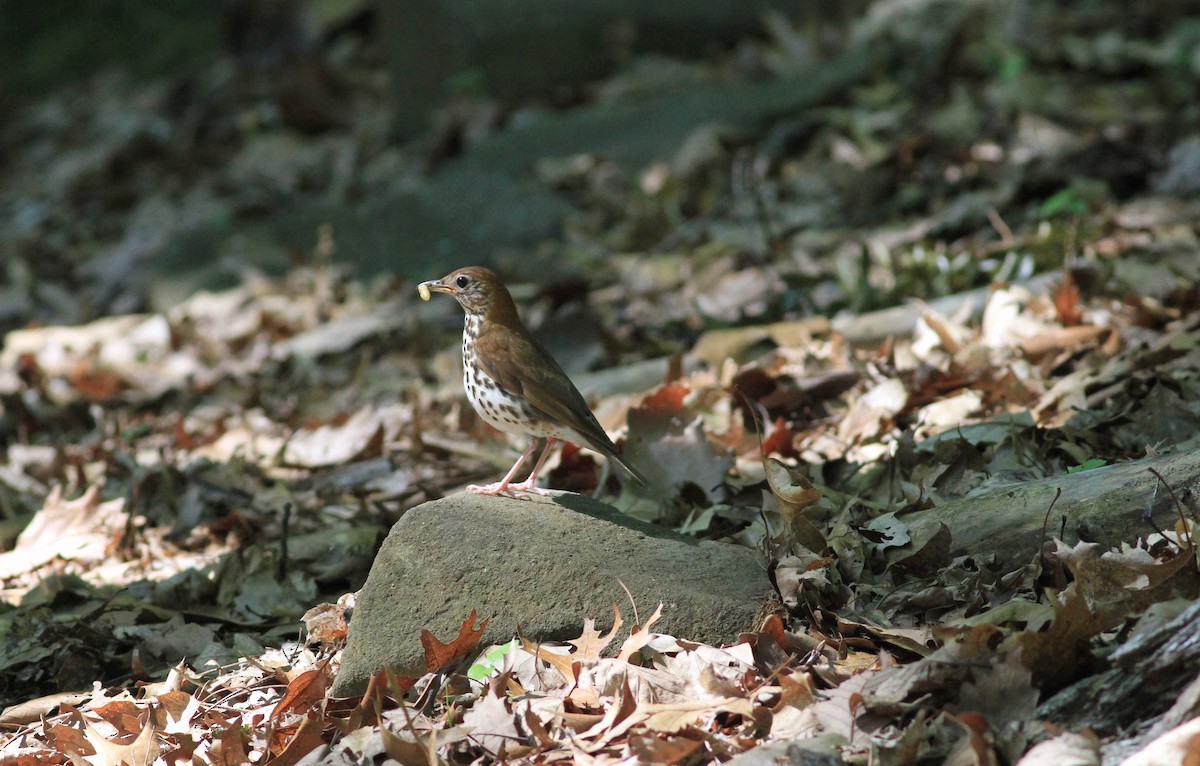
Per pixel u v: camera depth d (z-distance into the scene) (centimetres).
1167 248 1254
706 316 1379
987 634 617
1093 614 606
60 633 894
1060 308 1116
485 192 1881
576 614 725
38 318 1947
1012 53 1842
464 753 652
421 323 1517
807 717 630
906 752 580
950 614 712
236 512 1074
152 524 1120
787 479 770
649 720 641
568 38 2180
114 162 2470
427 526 762
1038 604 664
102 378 1550
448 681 709
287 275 1850
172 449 1307
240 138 2475
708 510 905
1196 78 1708
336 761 656
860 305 1312
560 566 737
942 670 615
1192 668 566
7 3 3222
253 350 1611
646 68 2186
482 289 849
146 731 726
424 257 1803
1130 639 589
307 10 2834
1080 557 669
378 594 744
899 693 615
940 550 755
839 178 1620
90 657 864
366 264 1827
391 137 2289
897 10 2100
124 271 2020
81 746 740
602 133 1941
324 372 1505
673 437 986
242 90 2698
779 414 1096
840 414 1066
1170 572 637
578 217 1773
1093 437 894
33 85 3148
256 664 798
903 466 910
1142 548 703
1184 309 1114
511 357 839
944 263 1331
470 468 1152
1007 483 811
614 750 640
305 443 1257
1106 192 1452
